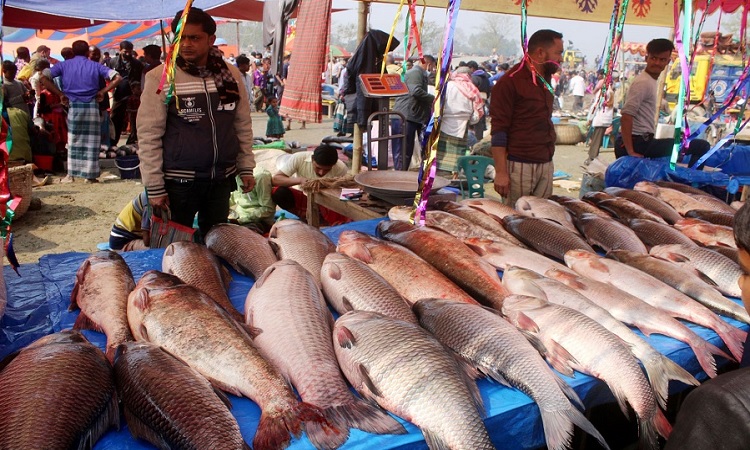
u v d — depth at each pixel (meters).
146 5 7.02
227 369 1.87
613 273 2.80
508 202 4.93
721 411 0.93
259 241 2.99
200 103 3.64
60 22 9.87
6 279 2.84
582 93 21.52
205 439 1.57
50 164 9.92
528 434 1.92
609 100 10.72
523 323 2.21
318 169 5.48
